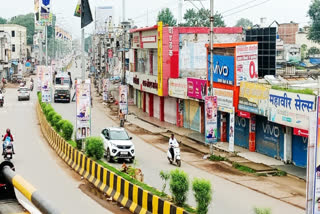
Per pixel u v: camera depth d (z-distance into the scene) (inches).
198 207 516.4
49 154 1122.0
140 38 1932.8
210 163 1048.8
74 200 700.7
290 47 2356.1
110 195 715.4
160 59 1663.4
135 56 2127.2
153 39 1745.8
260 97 1039.0
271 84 1128.2
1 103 2274.9
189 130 1523.1
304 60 2544.3
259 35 1529.3
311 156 404.5
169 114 1722.4
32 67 5462.6
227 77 1192.8
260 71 1512.1
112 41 2997.0
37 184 803.4
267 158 1063.6
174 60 1664.6
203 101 1407.5
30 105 2381.9
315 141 403.9
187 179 560.1
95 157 877.8
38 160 1039.0
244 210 672.4
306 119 862.5
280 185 835.4
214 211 663.8
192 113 1529.3
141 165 1024.9
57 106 2316.7
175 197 557.6
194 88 1435.8
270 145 1080.8
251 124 1143.6
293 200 733.3
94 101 2603.3
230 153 1127.0
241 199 738.8
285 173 921.5
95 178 807.1
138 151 1211.9
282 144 1030.4
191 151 1210.0
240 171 961.5
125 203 660.7
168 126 1625.2
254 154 1114.7
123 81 2052.2
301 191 791.1
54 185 798.5
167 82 1669.5
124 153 1037.2
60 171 921.5
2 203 263.6
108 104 2425.0
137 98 2252.7
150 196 597.3
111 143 1056.2
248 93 1096.8
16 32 4650.6
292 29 2972.4
